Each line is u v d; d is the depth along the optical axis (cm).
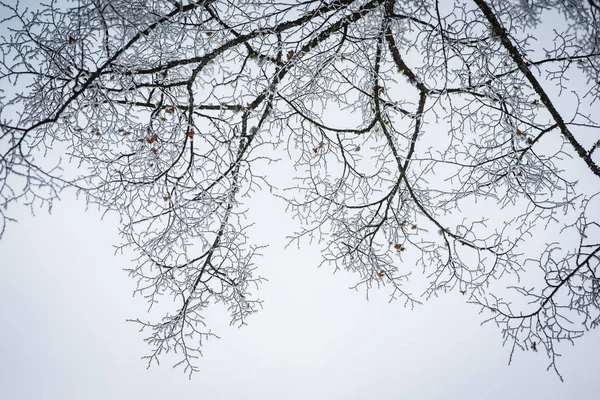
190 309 448
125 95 424
